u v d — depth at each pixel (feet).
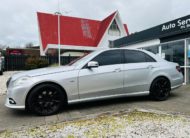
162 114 15.33
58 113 16.61
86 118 14.78
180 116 14.84
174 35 33.09
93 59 17.99
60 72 16.69
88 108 17.93
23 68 81.35
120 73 18.34
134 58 19.58
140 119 14.24
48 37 96.58
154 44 38.17
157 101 19.86
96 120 14.25
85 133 12.07
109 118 14.58
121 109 17.13
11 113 17.04
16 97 15.53
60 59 84.07
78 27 107.55
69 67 17.43
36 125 13.74
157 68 20.02
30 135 11.98
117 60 18.76
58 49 86.38
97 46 100.58
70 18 108.88
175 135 11.59
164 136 11.46
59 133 12.16
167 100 20.21
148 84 19.54
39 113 15.90
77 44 99.81
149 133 11.89
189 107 17.43
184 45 31.19
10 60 79.25
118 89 18.33
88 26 110.83
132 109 16.56
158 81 19.97
